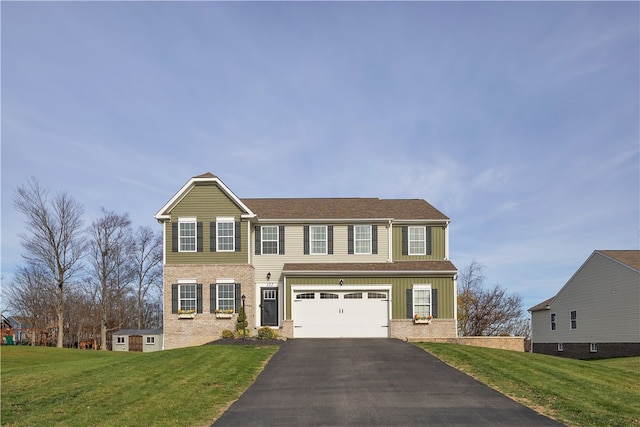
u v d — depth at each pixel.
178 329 32.81
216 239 33.44
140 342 46.62
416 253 35.66
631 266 36.38
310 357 24.09
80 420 14.37
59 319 48.47
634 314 36.00
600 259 39.94
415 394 17.11
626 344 36.81
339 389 17.89
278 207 37.25
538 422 13.83
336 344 28.48
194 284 33.16
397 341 29.70
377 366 21.84
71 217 49.22
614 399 16.25
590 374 20.45
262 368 21.62
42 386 18.91
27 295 56.41
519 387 17.91
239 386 18.44
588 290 41.47
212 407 15.67
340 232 35.53
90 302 58.81
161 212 33.56
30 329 55.78
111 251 56.84
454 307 33.34
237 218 33.56
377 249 35.41
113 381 19.33
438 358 23.61
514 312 56.53
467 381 18.98
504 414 14.63
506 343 32.97
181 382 18.97
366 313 33.44
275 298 34.62
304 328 33.34
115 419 14.39
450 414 14.66
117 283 59.41
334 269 33.69
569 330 43.91
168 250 33.47
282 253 35.22
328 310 33.47
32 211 47.62
